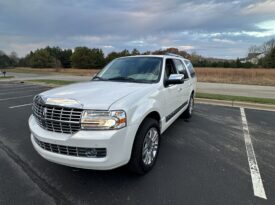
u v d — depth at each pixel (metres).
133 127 2.78
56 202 2.64
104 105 2.62
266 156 3.90
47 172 3.31
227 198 2.71
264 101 8.53
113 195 2.77
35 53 83.69
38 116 2.90
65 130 2.68
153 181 3.08
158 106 3.46
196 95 10.03
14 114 6.95
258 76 26.12
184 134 5.04
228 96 9.83
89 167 2.64
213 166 3.53
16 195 2.76
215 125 5.76
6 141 4.57
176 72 4.72
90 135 2.55
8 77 27.56
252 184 3.02
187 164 3.59
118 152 2.64
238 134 5.06
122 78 4.00
